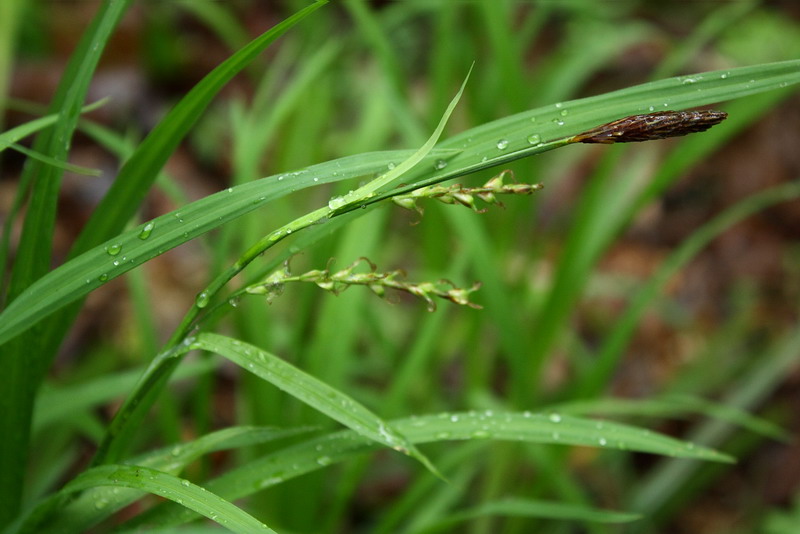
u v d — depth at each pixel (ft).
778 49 4.04
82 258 1.19
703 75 1.22
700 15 4.57
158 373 1.24
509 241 2.23
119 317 2.80
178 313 2.92
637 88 1.23
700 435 2.45
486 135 1.25
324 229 1.30
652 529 2.37
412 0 2.68
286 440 1.64
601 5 3.91
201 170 3.66
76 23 4.15
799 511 2.37
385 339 2.07
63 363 2.60
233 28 2.81
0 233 3.04
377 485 2.38
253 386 1.66
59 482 2.07
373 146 2.13
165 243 1.19
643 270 3.46
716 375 2.64
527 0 3.50
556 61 2.87
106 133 1.61
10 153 3.55
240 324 1.70
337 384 1.68
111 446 1.28
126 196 1.29
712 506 2.58
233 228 1.63
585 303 3.24
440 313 1.81
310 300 1.74
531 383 2.10
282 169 2.58
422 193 1.18
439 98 2.22
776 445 2.67
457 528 2.18
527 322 2.41
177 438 1.67
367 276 1.19
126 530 1.29
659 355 3.08
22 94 3.78
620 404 1.84
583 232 2.05
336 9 4.03
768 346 2.70
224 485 1.29
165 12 4.13
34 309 1.19
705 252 3.53
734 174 3.76
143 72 4.05
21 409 1.30
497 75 2.24
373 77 2.58
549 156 2.82
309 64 2.06
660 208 3.72
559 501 2.27
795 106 3.88
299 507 1.68
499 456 2.06
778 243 3.52
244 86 3.94
